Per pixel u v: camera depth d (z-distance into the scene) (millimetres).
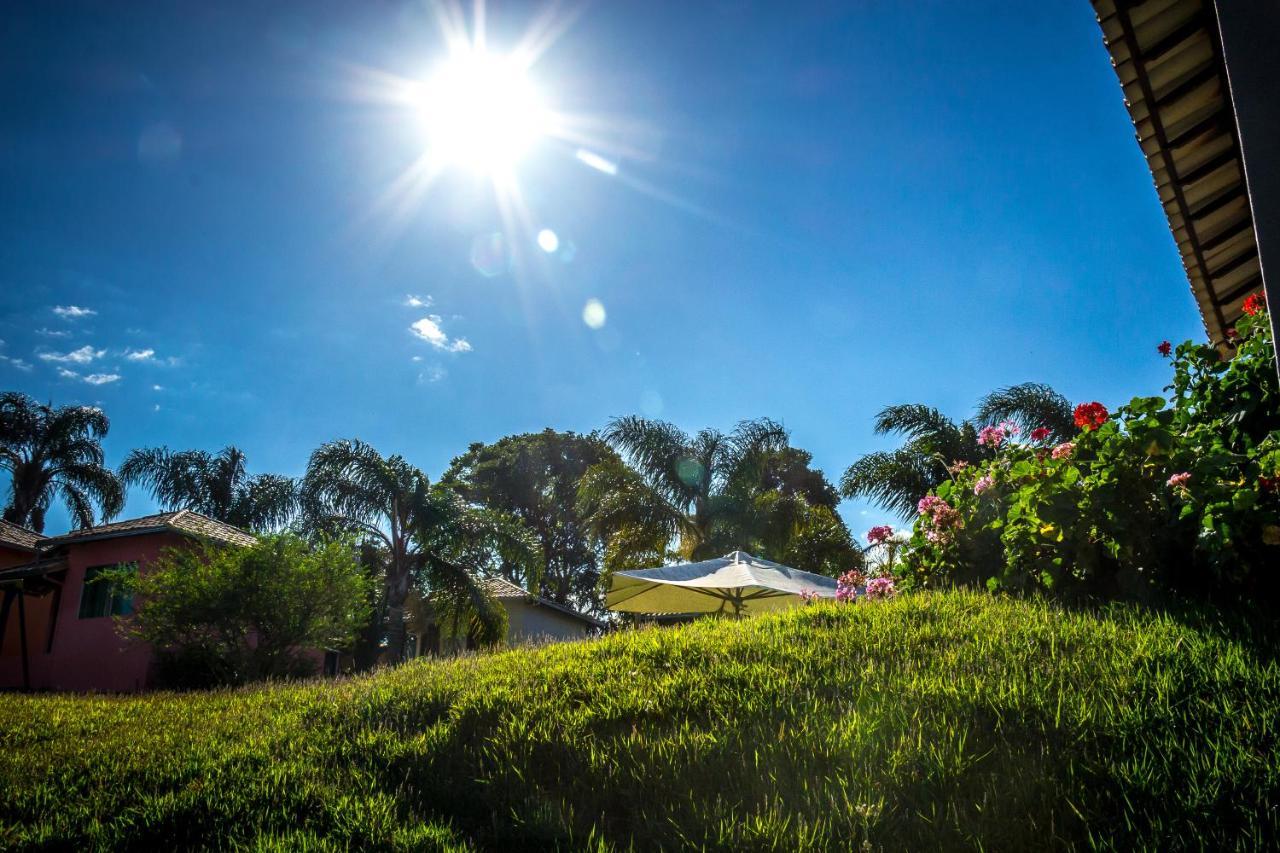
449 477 43594
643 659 6430
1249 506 5289
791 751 4328
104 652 20734
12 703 10297
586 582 46000
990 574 7539
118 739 7207
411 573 23656
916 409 22688
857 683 5039
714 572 16297
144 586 16312
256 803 4961
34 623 23312
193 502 38750
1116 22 5402
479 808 4555
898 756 4047
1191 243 7469
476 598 23406
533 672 6656
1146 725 3949
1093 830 3373
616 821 4148
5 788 5781
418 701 6473
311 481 23484
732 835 3752
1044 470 6578
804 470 42031
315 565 16812
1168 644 4805
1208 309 8531
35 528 35562
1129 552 5945
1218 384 6555
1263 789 3369
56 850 4641
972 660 5148
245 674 15953
